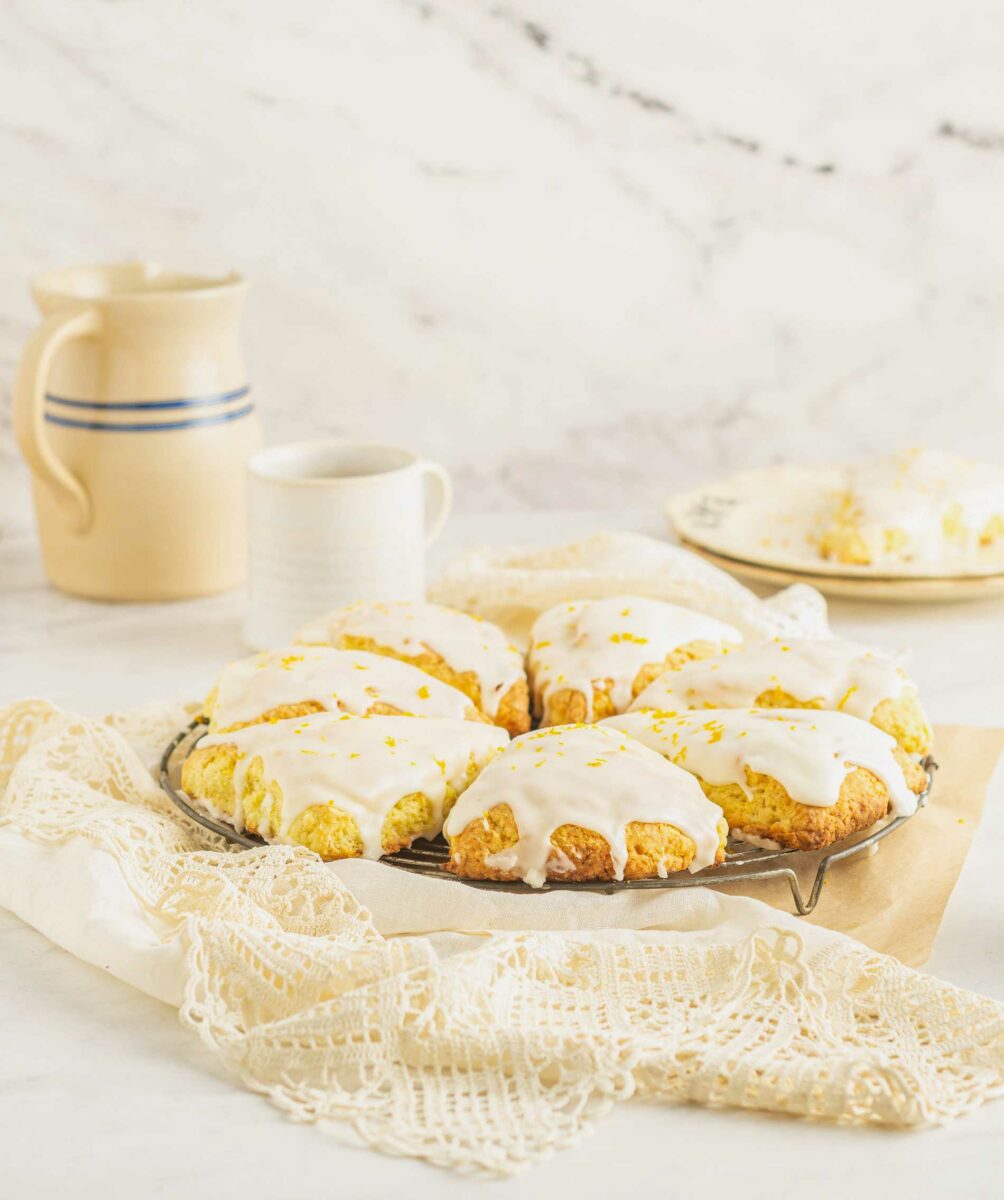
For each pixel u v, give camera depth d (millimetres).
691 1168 724
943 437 1477
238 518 1204
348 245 1355
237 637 1167
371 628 1010
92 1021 801
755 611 1093
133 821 874
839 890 866
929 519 1235
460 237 1367
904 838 903
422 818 879
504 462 1428
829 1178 719
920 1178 719
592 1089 746
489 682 980
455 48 1328
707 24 1353
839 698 942
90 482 1177
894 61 1383
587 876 842
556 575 1134
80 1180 721
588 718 970
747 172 1392
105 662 1131
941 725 1022
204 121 1311
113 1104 755
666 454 1450
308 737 895
